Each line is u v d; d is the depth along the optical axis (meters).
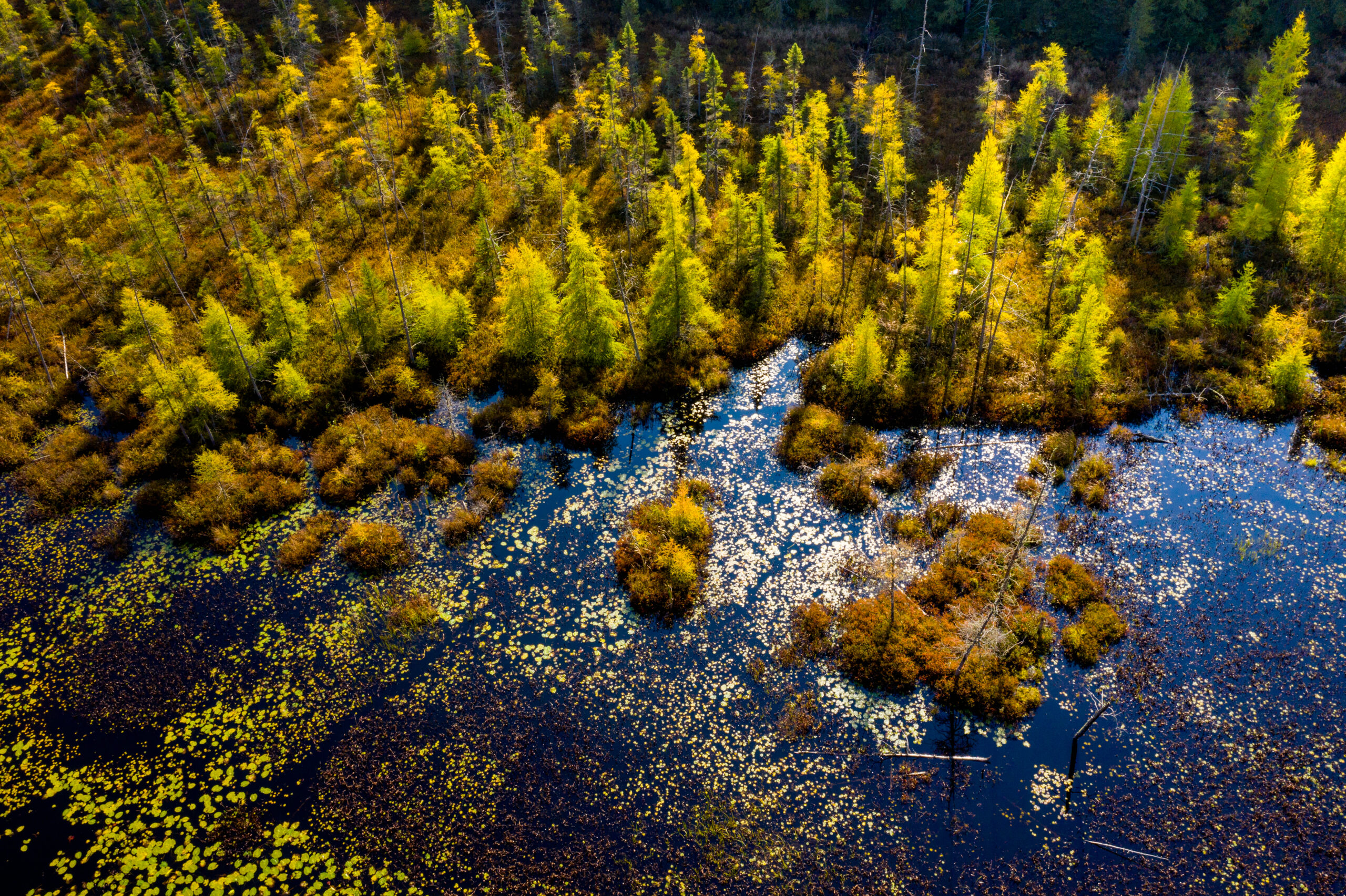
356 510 38.78
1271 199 52.03
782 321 51.72
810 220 56.06
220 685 30.94
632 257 57.97
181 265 59.34
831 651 31.05
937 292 44.50
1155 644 30.36
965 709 28.61
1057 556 34.03
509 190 67.19
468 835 25.56
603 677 30.56
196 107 78.44
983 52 79.12
